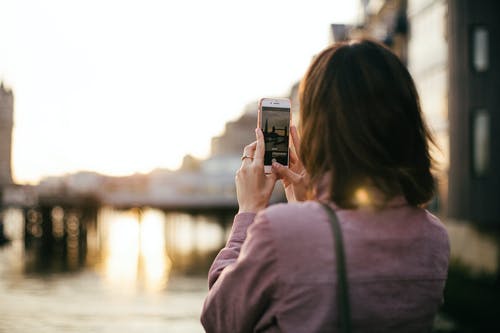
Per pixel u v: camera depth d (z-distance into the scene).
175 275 26.09
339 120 1.35
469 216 19.80
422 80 25.02
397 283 1.32
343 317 1.27
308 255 1.28
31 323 14.50
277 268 1.29
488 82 20.00
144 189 63.97
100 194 51.81
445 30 22.36
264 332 1.35
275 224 1.30
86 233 39.59
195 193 67.94
